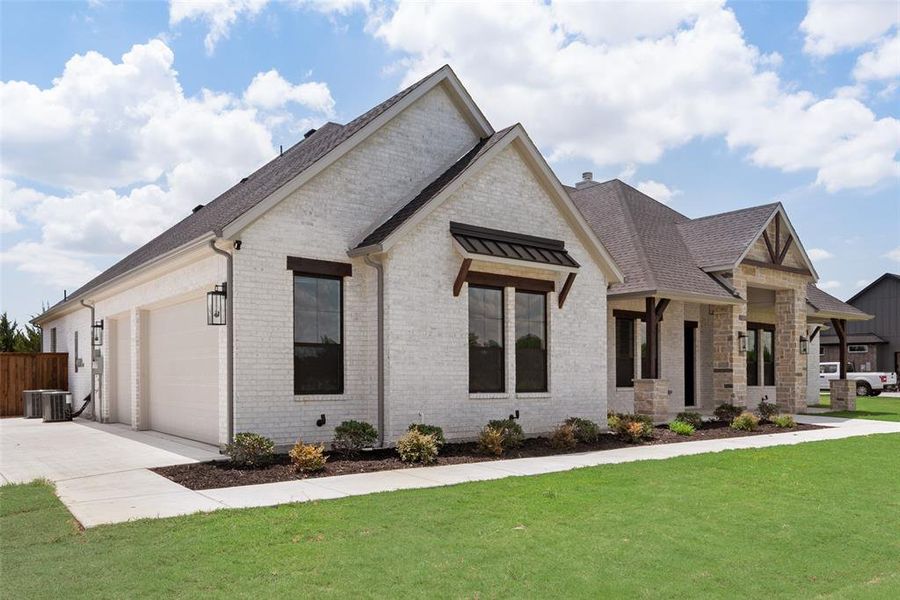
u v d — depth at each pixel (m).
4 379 23.53
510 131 14.87
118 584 5.52
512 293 15.03
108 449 13.23
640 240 21.11
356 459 11.88
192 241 12.42
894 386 43.84
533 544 6.81
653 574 6.09
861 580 6.16
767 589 5.84
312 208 12.96
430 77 14.95
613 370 20.06
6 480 10.09
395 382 12.93
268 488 9.45
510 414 14.84
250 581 5.62
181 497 8.80
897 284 49.16
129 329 18.70
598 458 12.75
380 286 13.01
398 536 6.96
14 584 5.51
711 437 16.77
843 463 12.25
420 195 14.16
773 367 26.61
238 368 11.84
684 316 22.86
